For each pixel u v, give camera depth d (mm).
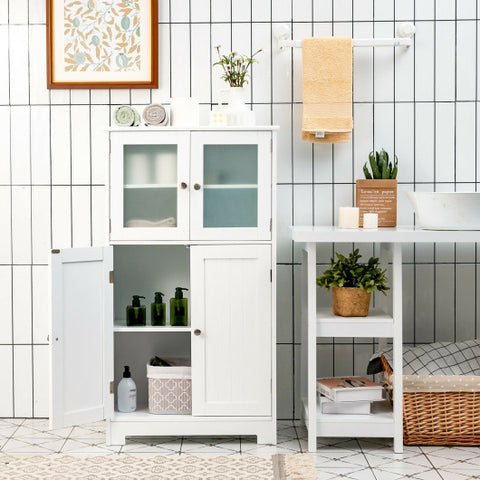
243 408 2604
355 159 2949
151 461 2404
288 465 2354
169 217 2617
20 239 2961
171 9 2926
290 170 2951
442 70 2934
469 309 2963
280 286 2959
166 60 2934
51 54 2918
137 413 2658
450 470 2316
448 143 2941
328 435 2518
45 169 2951
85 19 2924
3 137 2949
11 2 2928
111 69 2926
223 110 2721
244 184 2604
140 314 2701
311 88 2779
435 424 2570
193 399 2604
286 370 2963
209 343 2604
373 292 2963
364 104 2943
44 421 2930
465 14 2924
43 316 2963
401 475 2270
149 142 2604
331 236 2463
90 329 2559
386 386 2697
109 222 2617
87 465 2361
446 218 2484
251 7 2926
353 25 2930
